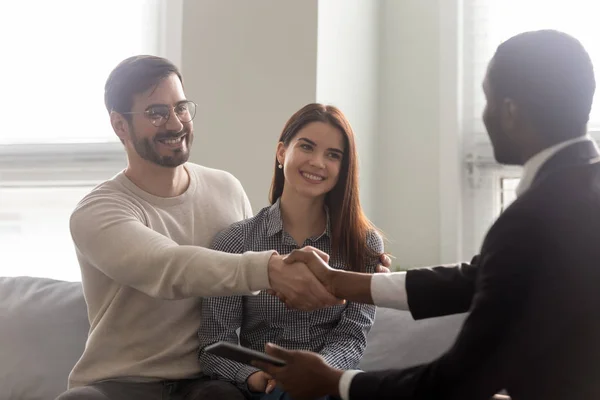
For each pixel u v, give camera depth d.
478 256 2.20
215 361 2.60
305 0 3.37
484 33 3.72
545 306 1.68
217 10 3.51
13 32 4.09
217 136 3.49
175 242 2.71
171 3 3.89
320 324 2.66
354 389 1.88
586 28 3.58
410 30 3.85
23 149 4.03
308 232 2.74
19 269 4.02
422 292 2.16
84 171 3.99
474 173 3.72
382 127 3.88
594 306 1.68
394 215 3.83
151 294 2.51
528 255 1.69
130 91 2.67
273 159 3.41
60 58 4.03
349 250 2.71
